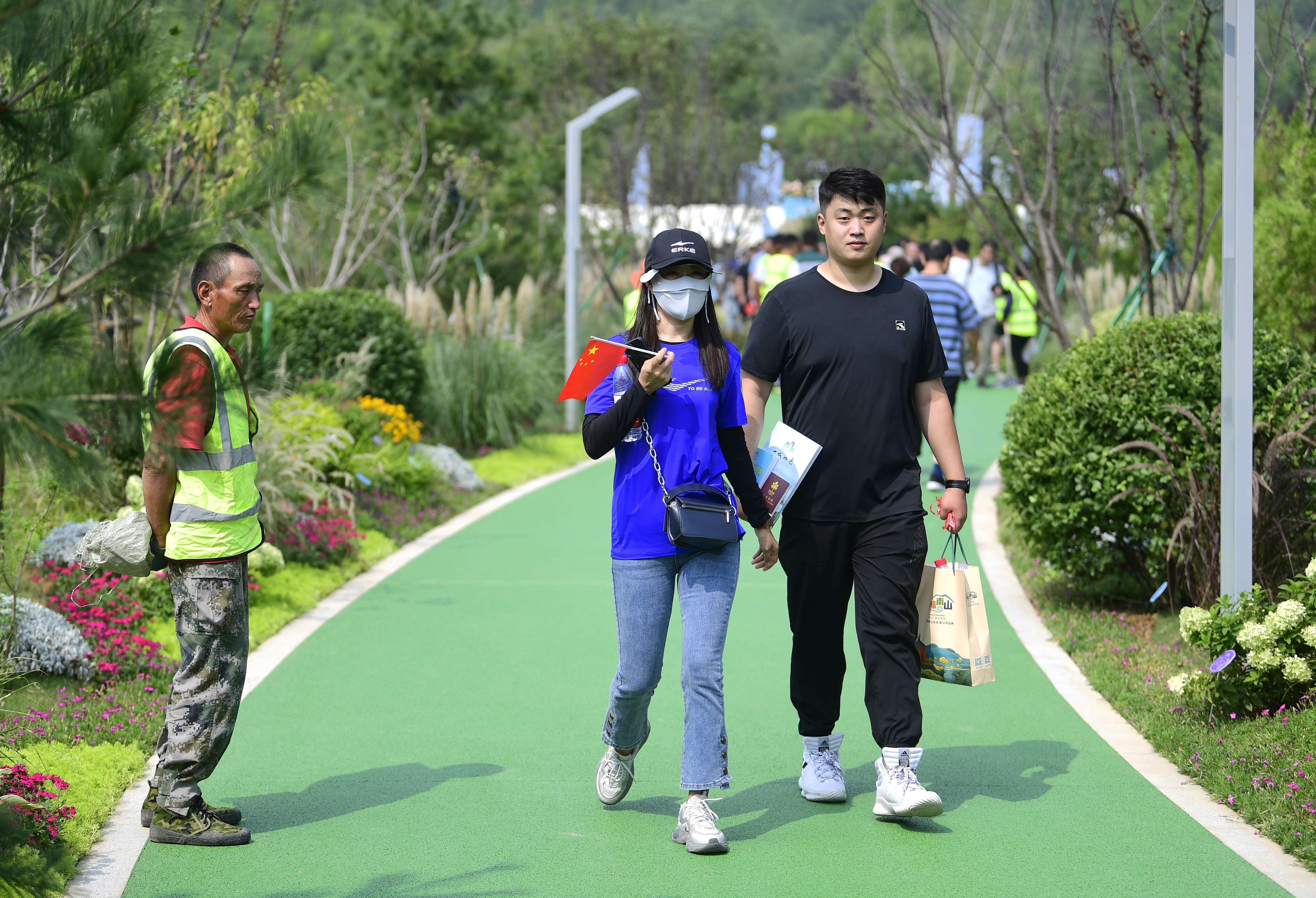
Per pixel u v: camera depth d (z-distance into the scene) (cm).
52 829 458
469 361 1590
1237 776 520
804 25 6706
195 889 439
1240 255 601
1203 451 734
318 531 963
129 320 373
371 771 560
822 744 529
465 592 917
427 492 1260
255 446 930
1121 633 755
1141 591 828
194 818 477
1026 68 1444
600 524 1190
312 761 573
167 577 752
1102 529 766
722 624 475
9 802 446
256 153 913
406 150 2011
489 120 2341
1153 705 627
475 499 1313
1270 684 577
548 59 3050
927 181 3381
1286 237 1045
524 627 819
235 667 477
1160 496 732
